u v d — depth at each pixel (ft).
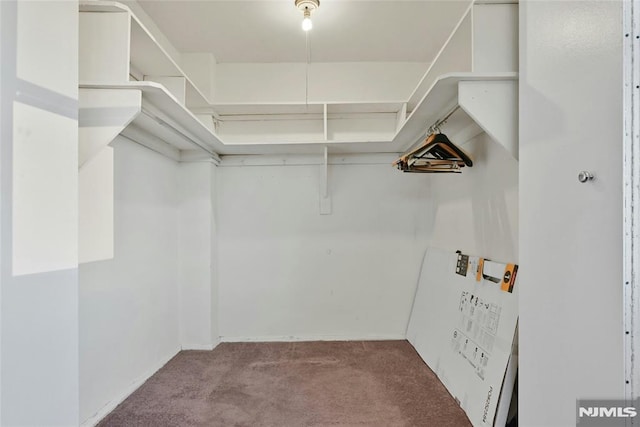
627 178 2.99
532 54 4.38
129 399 7.68
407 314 11.69
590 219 3.42
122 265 7.83
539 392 4.21
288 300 11.69
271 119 11.28
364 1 7.94
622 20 3.03
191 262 10.91
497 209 7.22
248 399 7.63
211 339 10.89
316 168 11.68
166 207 10.10
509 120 5.37
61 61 3.88
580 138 3.54
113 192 7.52
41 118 3.59
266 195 11.69
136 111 5.65
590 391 3.44
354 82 11.09
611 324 3.19
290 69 11.05
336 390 7.98
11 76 3.26
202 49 10.15
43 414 3.55
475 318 7.43
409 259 11.69
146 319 8.87
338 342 11.37
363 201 11.66
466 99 5.38
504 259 6.93
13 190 3.26
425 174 11.66
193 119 7.77
